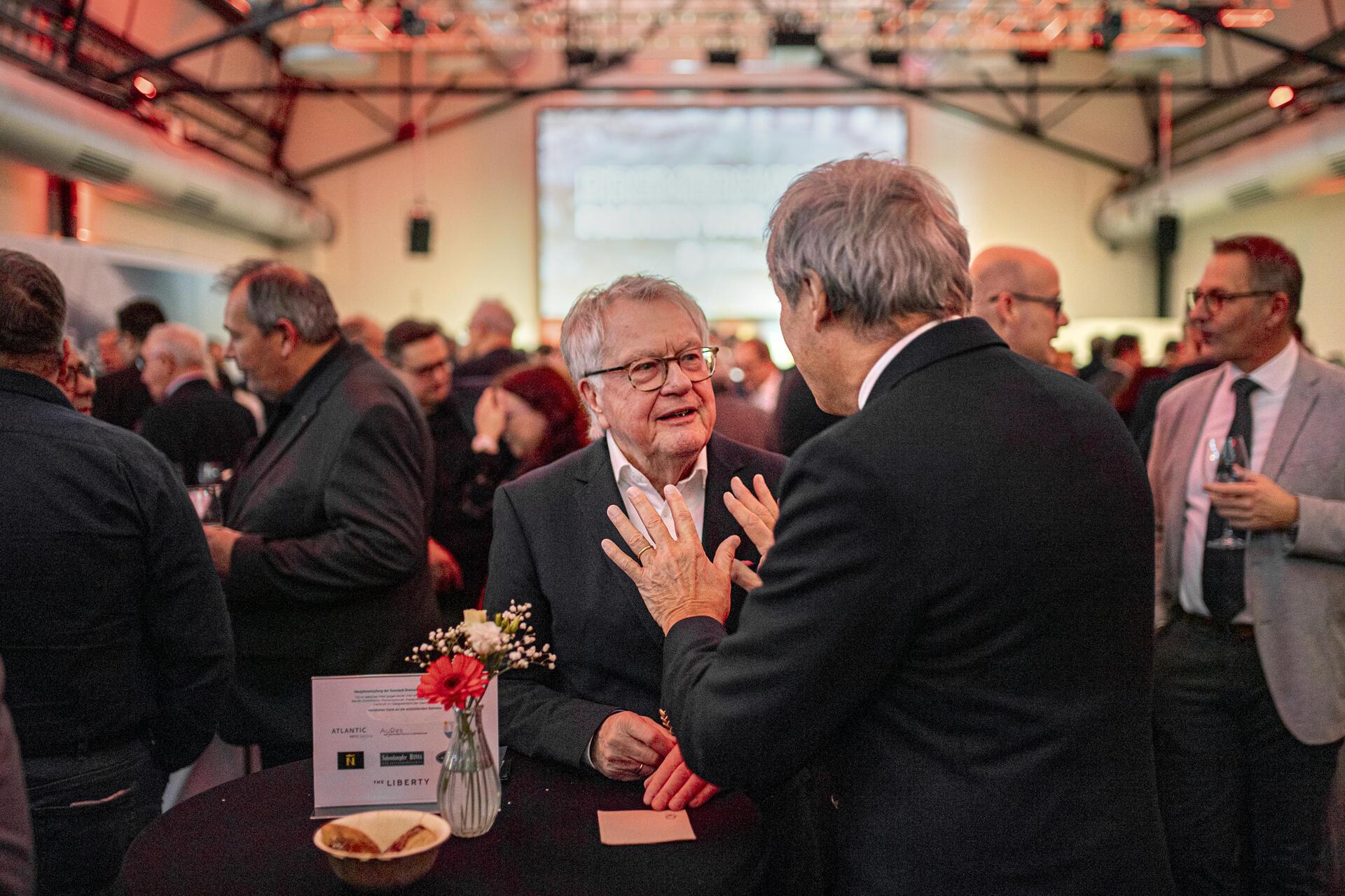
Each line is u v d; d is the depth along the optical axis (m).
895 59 10.86
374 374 2.32
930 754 1.07
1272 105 9.41
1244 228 10.39
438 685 1.28
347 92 11.79
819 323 1.17
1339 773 2.20
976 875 1.04
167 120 8.60
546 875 1.24
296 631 2.23
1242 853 2.21
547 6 10.26
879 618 1.04
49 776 1.53
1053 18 9.58
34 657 1.51
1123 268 12.47
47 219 7.54
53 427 1.56
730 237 12.52
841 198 1.14
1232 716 2.17
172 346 3.47
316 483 2.22
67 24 7.51
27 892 1.02
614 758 1.47
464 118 12.44
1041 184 12.51
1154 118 12.33
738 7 11.93
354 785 1.40
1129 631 1.09
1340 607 2.06
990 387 1.10
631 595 1.59
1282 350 2.15
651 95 12.48
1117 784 1.06
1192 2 8.97
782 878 1.55
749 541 1.64
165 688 1.71
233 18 10.28
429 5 9.73
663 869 1.26
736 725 1.09
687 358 1.59
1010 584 1.02
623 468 1.65
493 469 3.40
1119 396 3.36
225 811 1.43
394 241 12.53
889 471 1.04
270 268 2.29
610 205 12.51
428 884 1.22
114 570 1.58
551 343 12.33
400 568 2.22
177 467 3.33
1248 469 2.09
